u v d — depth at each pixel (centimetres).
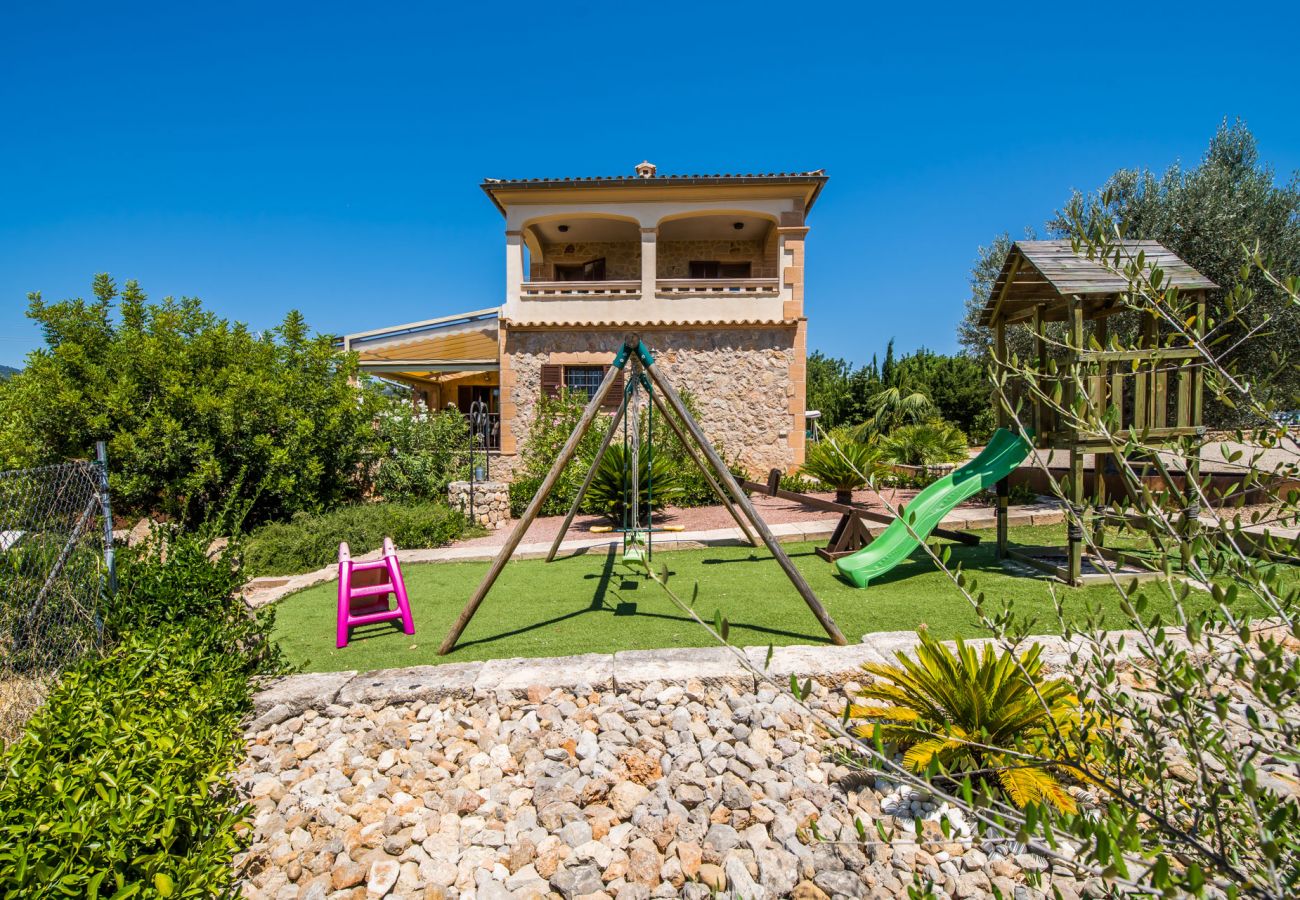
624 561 207
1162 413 542
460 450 1294
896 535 630
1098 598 520
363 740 377
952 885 261
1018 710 290
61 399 881
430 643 496
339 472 1112
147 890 212
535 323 1440
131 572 483
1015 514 869
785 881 270
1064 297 573
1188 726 168
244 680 396
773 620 511
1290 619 155
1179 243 1058
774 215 1440
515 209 1459
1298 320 929
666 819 308
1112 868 133
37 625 430
